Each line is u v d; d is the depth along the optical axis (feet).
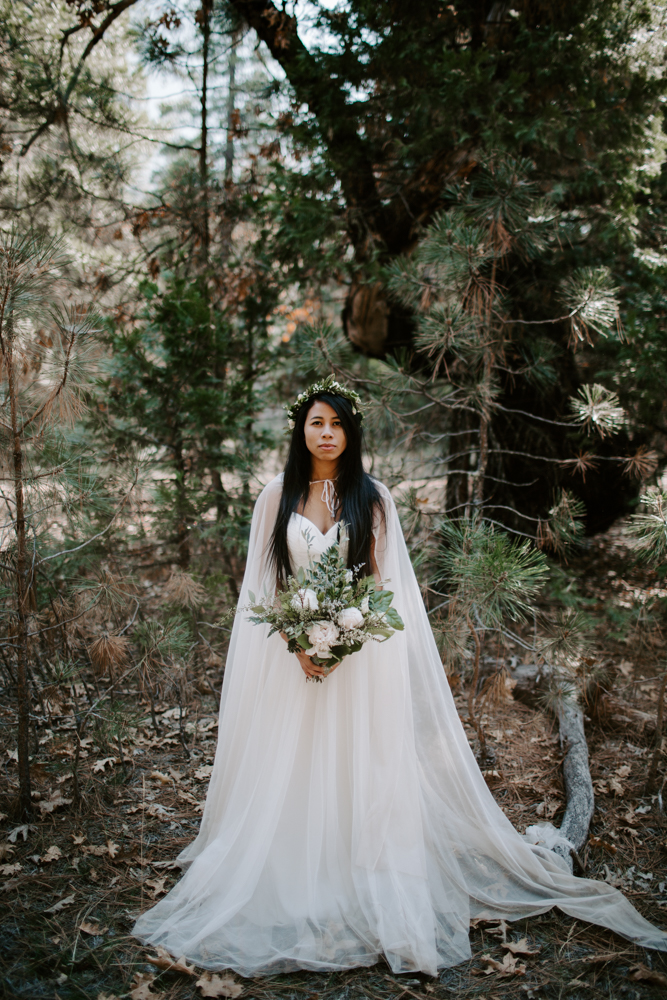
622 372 16.05
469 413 17.17
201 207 19.27
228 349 17.16
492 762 11.02
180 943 7.27
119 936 7.50
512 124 13.82
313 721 8.45
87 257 19.10
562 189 14.34
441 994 6.82
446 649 10.69
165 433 15.44
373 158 16.60
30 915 7.75
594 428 16.25
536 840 8.89
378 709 8.32
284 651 8.52
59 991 6.78
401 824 8.09
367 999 6.74
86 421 14.32
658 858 8.82
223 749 8.78
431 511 11.95
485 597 9.67
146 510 13.97
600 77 14.89
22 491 8.87
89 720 11.66
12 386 8.48
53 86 17.22
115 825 9.41
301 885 7.95
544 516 17.69
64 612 10.85
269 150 18.78
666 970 7.07
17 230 8.65
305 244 16.80
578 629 10.56
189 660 12.64
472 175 15.15
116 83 19.67
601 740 11.68
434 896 7.93
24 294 8.37
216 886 7.89
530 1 14.64
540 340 15.80
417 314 13.64
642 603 13.48
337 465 8.57
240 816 8.40
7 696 11.75
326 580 7.57
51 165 18.35
